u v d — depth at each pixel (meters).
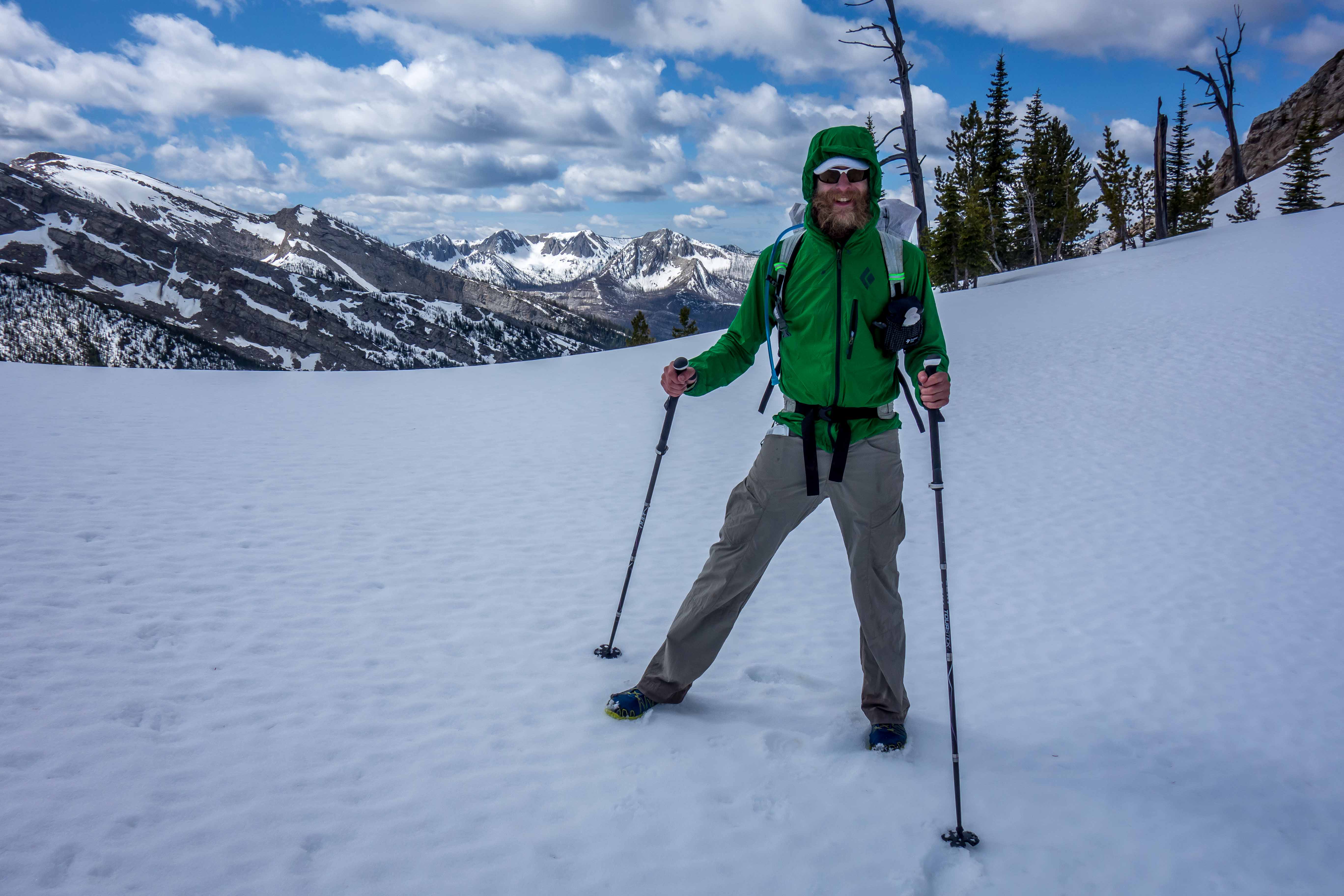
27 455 6.70
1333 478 6.53
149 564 4.24
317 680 3.02
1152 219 51.56
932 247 44.03
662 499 6.46
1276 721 2.97
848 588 4.46
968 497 6.46
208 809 2.16
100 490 5.71
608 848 2.10
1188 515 5.81
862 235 2.48
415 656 3.32
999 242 48.25
